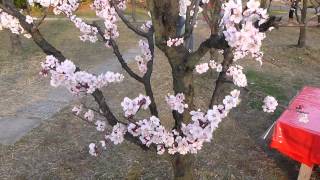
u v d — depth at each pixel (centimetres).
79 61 1080
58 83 279
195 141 281
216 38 253
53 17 1666
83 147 600
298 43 1303
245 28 221
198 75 918
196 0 288
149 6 277
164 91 830
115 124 303
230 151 600
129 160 564
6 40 1319
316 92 611
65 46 1239
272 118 720
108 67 1022
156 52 1145
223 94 715
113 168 547
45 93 831
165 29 283
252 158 584
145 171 539
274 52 1227
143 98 263
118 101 779
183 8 328
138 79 317
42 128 666
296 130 470
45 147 603
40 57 1105
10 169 546
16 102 784
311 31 1623
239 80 306
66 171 542
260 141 635
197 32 1442
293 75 1012
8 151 593
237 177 533
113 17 329
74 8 361
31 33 289
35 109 747
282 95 853
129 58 1112
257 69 1033
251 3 223
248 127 683
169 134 282
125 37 1384
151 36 320
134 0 1559
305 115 482
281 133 485
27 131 657
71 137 632
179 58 290
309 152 466
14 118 708
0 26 310
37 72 971
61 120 692
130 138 305
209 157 578
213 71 921
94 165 554
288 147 483
